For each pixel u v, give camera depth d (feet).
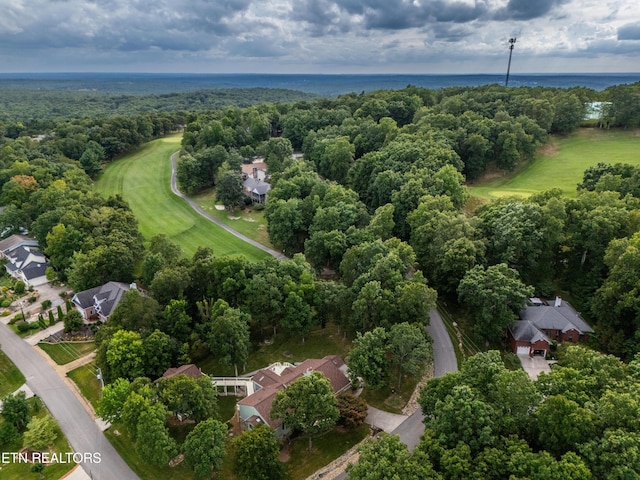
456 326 234.79
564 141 467.11
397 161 362.94
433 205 278.46
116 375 186.50
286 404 159.22
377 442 132.46
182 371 189.37
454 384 148.36
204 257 247.50
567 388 136.87
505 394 134.00
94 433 178.91
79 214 317.63
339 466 160.35
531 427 131.64
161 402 164.25
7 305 272.51
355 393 194.59
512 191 363.97
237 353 199.41
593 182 310.65
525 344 207.00
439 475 118.21
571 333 212.02
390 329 199.82
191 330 214.69
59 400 196.75
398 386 197.06
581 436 121.39
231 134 543.80
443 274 241.14
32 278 293.64
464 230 247.91
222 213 411.13
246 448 145.07
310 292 226.79
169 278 221.25
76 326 241.96
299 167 403.34
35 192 368.89
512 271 215.92
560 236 234.58
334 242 270.05
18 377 212.02
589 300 225.97
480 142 392.88
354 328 218.59
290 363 213.46
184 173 453.99
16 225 355.36
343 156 419.74
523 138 409.49
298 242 326.03
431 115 461.78
